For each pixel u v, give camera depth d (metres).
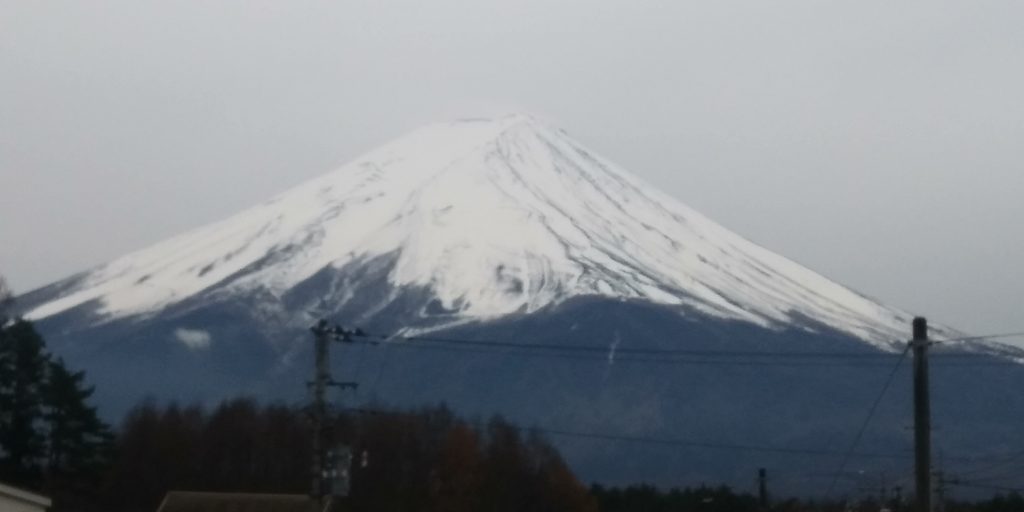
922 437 31.69
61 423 59.38
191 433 68.62
